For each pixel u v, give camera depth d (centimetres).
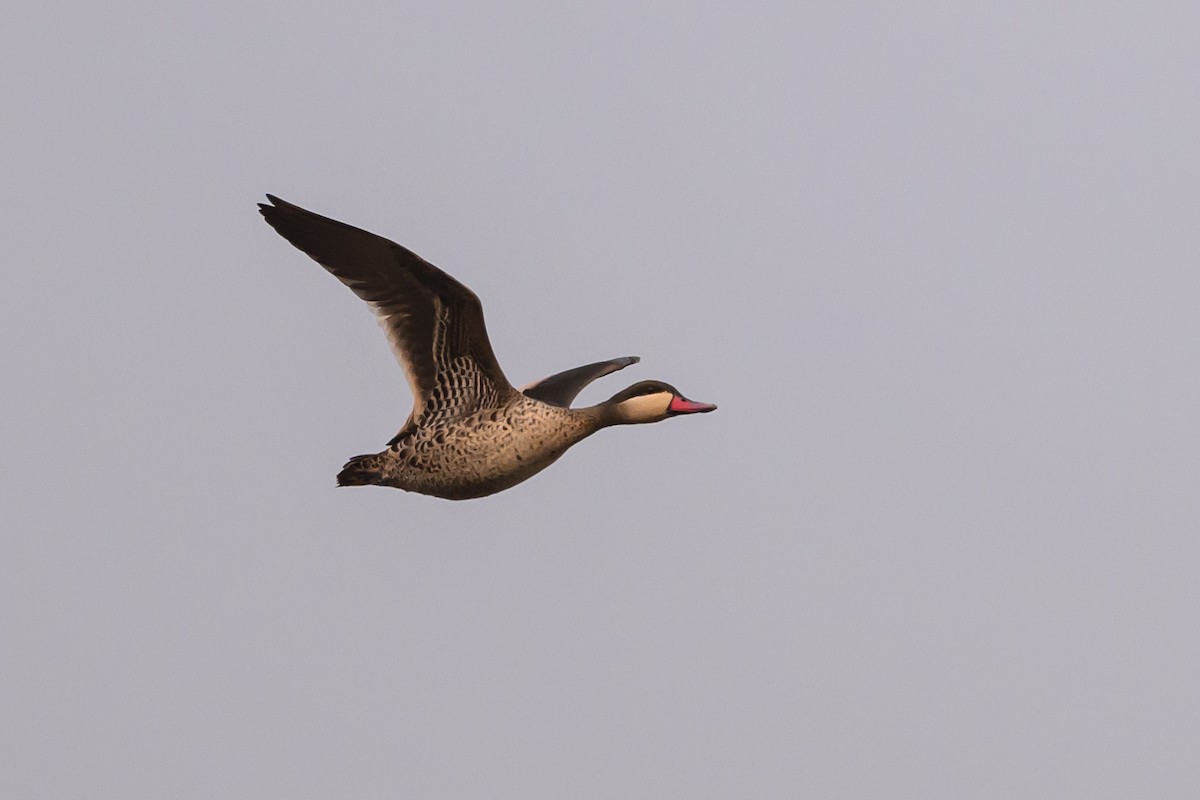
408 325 1395
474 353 1403
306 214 1324
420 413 1416
